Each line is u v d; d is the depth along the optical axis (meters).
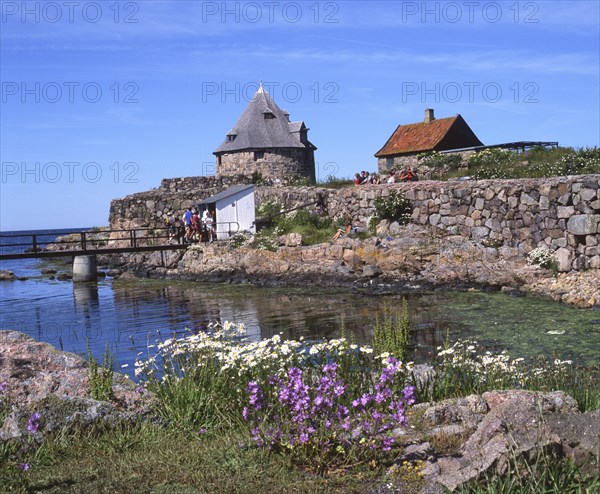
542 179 25.36
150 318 22.14
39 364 7.87
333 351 8.04
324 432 5.75
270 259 31.36
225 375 7.82
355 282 27.33
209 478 5.30
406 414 6.49
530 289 22.44
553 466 4.93
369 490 5.09
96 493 5.07
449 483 4.89
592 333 15.38
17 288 33.91
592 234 23.02
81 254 34.06
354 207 34.38
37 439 6.09
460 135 49.38
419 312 19.88
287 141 57.31
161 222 45.53
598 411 5.40
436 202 29.47
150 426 6.70
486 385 8.27
